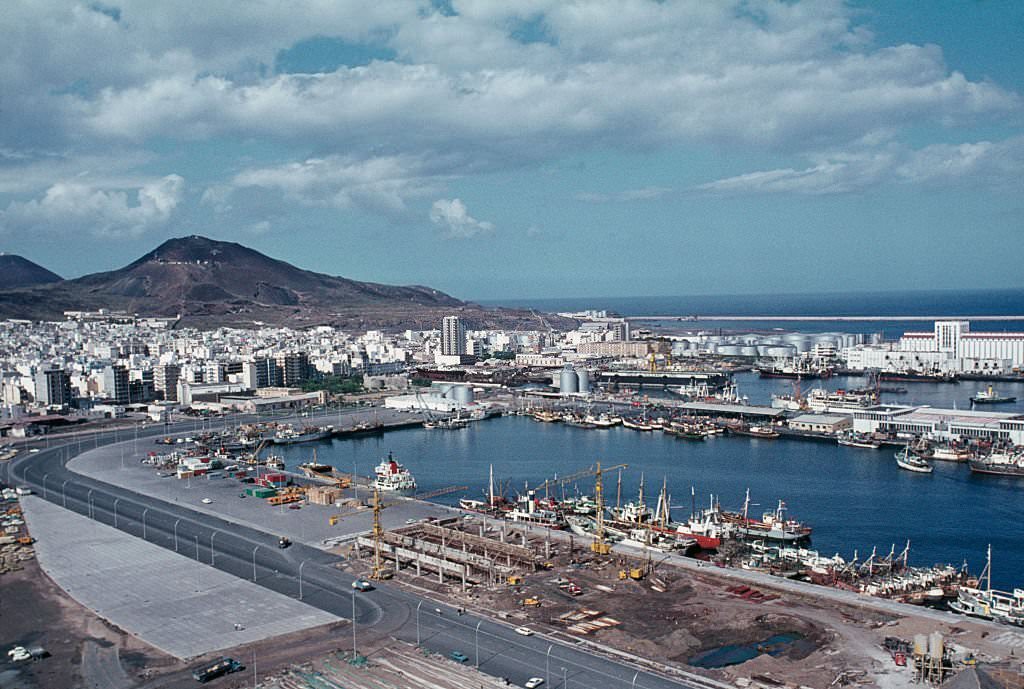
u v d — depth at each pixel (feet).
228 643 645.92
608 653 618.44
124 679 588.09
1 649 645.51
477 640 643.86
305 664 603.67
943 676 563.89
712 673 580.30
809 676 572.51
